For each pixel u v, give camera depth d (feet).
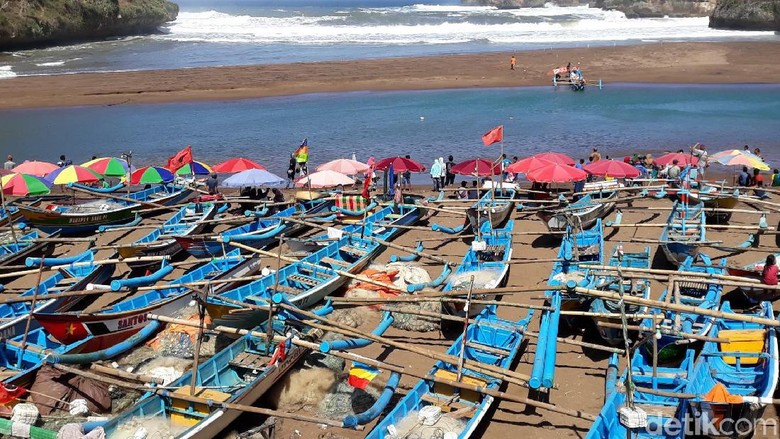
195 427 44.68
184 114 165.37
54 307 66.08
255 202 96.58
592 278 64.03
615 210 93.56
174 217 91.50
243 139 140.15
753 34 287.48
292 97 181.27
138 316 58.65
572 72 181.16
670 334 51.72
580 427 48.26
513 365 55.98
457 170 96.32
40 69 231.71
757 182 99.86
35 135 148.25
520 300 67.67
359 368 50.42
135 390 50.78
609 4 441.27
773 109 152.97
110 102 180.45
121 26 326.03
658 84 184.44
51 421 46.73
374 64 220.23
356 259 77.00
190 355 57.06
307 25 363.15
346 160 95.71
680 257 70.95
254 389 49.03
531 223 91.76
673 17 398.42
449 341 60.54
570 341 52.65
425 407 47.37
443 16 411.54
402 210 91.61
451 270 72.54
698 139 130.11
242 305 55.57
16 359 55.62
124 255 75.82
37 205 99.50
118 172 97.30
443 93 180.55
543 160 89.04
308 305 64.80
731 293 64.80
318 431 48.78
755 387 48.70
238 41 299.99
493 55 230.89
